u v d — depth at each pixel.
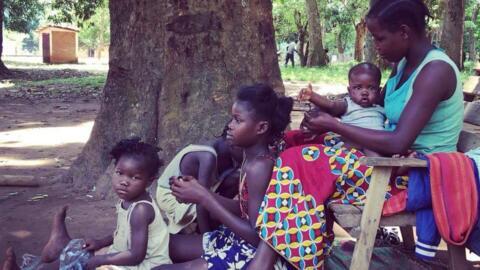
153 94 4.95
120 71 5.05
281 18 36.94
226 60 4.68
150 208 2.80
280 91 4.89
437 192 2.46
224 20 4.65
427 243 2.52
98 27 48.19
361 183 2.57
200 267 2.60
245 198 2.61
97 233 3.95
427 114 2.55
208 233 2.94
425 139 2.73
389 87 2.92
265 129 2.54
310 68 26.59
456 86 2.63
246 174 2.53
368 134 2.54
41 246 3.74
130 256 2.75
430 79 2.54
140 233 2.75
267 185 2.48
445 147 2.74
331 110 2.92
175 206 3.31
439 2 21.19
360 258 2.50
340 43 40.81
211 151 3.30
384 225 2.56
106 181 4.87
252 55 4.73
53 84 16.73
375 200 2.47
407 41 2.67
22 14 29.06
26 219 4.28
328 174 2.54
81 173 5.16
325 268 3.12
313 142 2.87
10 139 8.05
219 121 4.60
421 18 2.63
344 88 16.23
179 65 4.72
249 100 2.51
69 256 2.87
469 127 3.32
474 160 2.54
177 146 4.66
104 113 5.12
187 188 2.61
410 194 2.51
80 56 57.41
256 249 2.56
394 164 2.41
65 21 21.88
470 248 2.58
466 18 27.64
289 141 2.87
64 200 4.77
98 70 26.31
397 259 3.27
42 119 10.12
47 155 6.94
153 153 2.86
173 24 4.68
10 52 75.19
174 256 2.93
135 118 4.96
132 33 4.99
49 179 5.33
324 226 2.49
